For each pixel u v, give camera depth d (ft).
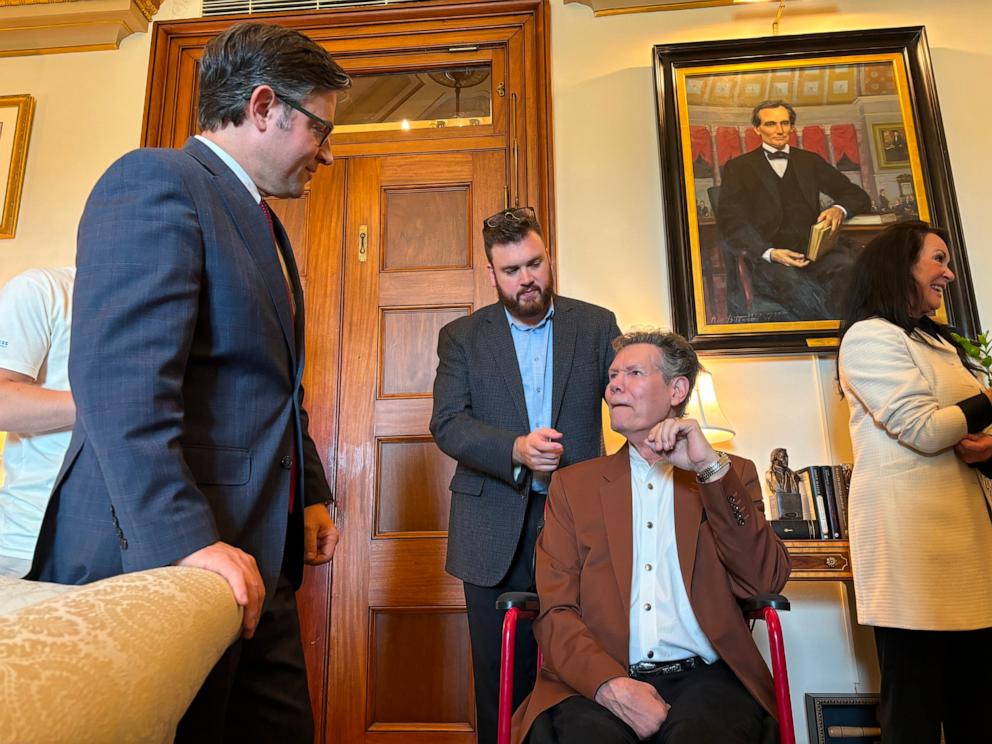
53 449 5.34
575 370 6.76
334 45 10.59
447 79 10.49
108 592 2.10
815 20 10.12
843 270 9.27
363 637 8.88
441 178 10.09
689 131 9.78
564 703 4.58
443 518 9.15
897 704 5.95
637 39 10.22
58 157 10.41
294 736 4.42
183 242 3.71
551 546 5.37
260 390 4.16
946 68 9.82
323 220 10.08
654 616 5.01
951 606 5.80
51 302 5.51
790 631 8.59
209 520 3.28
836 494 8.04
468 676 8.68
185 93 10.55
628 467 5.49
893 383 6.24
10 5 10.61
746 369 9.25
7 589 2.73
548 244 9.61
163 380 3.40
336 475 9.34
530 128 10.03
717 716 4.19
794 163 9.62
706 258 9.41
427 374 9.56
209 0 10.75
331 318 9.78
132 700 1.85
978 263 9.20
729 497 4.95
